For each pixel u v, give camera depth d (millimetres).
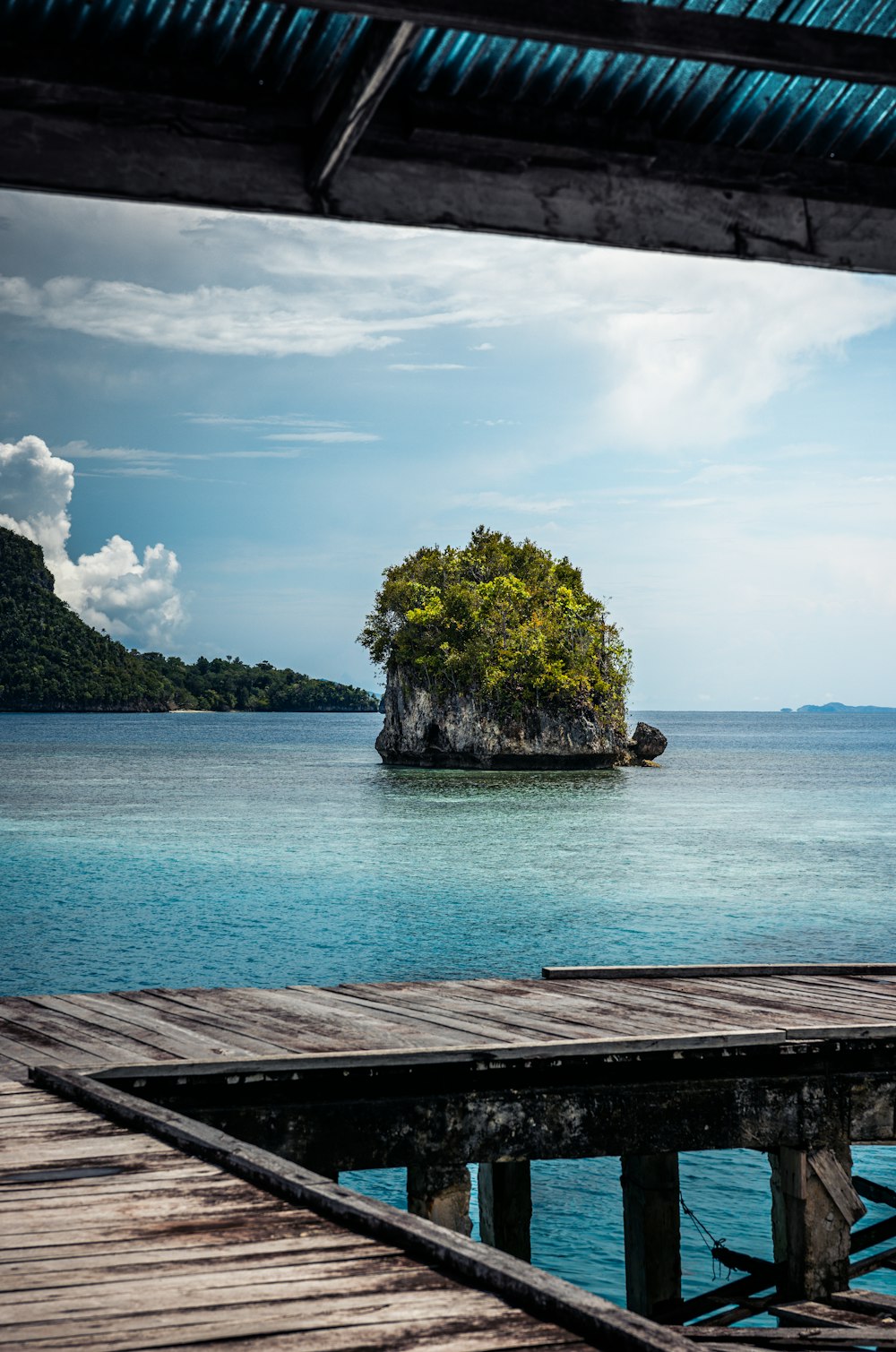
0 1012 10961
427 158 6090
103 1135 6840
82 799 75312
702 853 50969
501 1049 8945
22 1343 3996
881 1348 8062
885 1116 10023
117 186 5598
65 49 5480
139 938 30750
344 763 120562
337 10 4473
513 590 116500
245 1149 6250
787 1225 9828
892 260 6969
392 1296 4453
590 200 6383
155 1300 4402
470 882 41844
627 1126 9398
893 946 30406
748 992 12102
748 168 6672
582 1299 4203
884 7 6172
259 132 5789
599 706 117000
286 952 29047
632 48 4840
